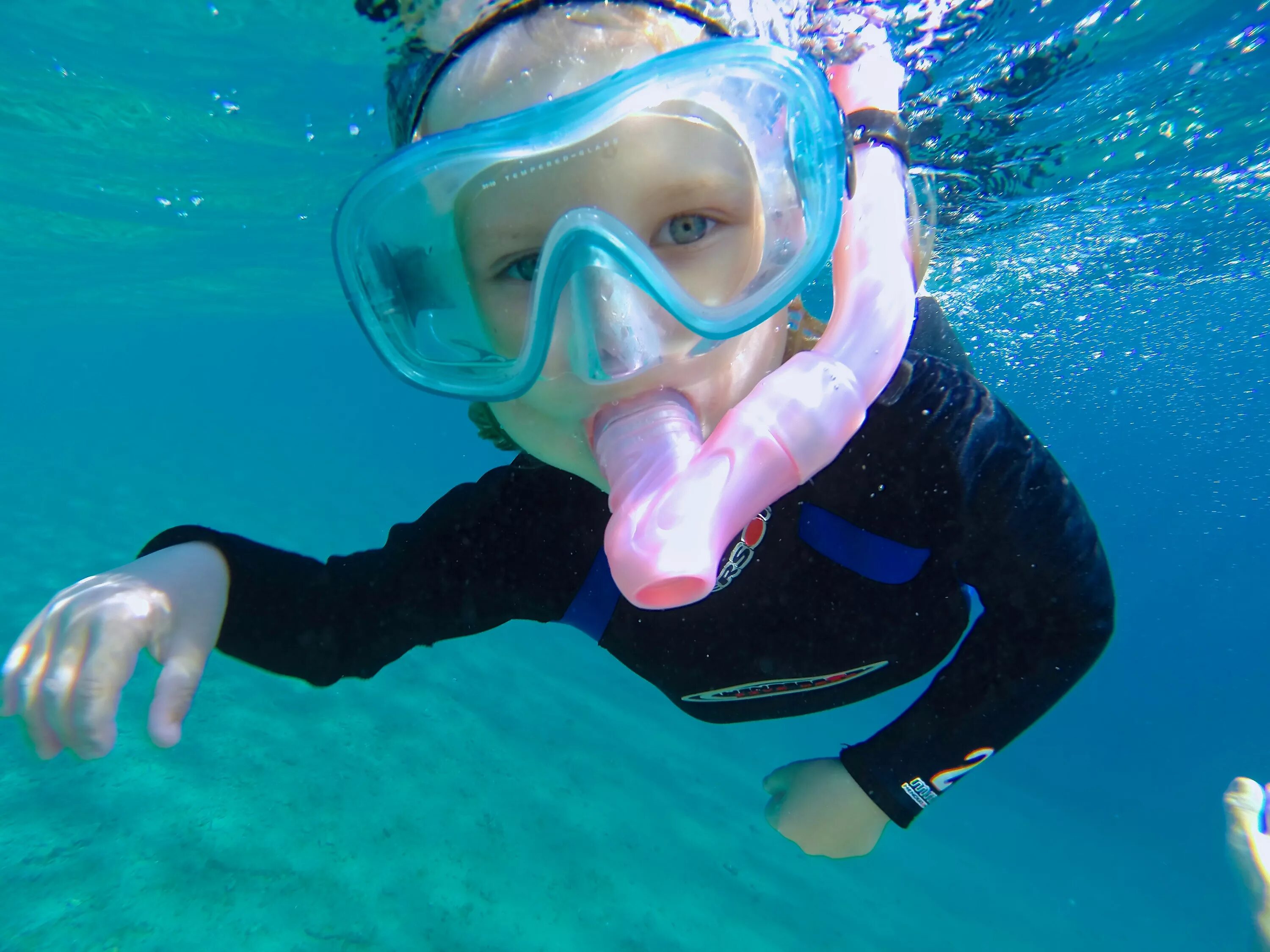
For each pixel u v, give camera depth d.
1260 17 1.05
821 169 0.24
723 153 0.24
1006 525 0.30
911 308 0.24
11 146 1.78
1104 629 0.31
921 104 1.05
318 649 0.31
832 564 0.32
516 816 1.46
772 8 0.32
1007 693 0.32
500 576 0.34
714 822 1.78
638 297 0.24
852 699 0.36
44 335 6.95
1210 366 4.83
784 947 1.39
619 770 1.87
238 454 7.01
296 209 2.06
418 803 1.38
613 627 0.35
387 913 1.08
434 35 0.28
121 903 0.97
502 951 1.09
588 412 0.26
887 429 0.30
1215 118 1.40
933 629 0.34
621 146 0.24
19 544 2.67
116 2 1.04
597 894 1.31
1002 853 2.79
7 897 0.94
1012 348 3.97
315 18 0.97
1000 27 0.90
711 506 0.22
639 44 0.27
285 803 1.26
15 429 7.51
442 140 0.23
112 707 0.24
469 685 2.10
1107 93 1.21
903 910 1.84
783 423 0.22
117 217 2.40
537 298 0.23
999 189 1.54
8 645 1.79
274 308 4.62
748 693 0.35
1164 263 2.54
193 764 1.30
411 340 0.27
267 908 1.02
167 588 0.27
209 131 1.50
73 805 1.13
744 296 0.25
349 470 7.59
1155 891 2.90
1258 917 0.30
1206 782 4.71
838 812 0.33
